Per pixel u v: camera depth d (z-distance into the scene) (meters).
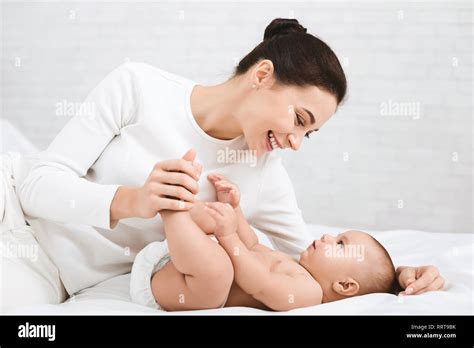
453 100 2.56
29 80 2.82
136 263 1.17
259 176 1.38
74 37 2.79
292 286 1.15
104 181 1.28
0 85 2.84
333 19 2.61
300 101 1.17
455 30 2.55
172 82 1.32
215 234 1.12
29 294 1.15
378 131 2.61
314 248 1.30
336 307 1.09
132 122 1.30
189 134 1.29
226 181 1.28
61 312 1.05
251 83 1.21
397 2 2.57
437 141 2.58
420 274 1.25
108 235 1.28
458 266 1.38
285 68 1.17
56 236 1.25
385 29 2.58
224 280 1.08
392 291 1.29
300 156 2.67
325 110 1.19
